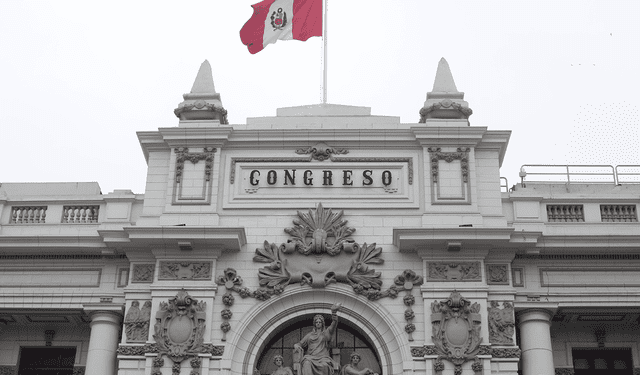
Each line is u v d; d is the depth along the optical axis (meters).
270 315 33.03
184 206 34.25
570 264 33.88
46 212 35.72
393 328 32.34
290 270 33.28
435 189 34.16
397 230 32.47
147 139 35.53
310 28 39.62
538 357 32.44
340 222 33.88
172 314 32.50
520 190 35.69
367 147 35.06
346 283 33.12
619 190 37.06
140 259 33.75
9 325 35.56
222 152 35.22
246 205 34.34
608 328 34.94
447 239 32.47
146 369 31.89
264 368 33.31
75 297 33.91
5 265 34.72
